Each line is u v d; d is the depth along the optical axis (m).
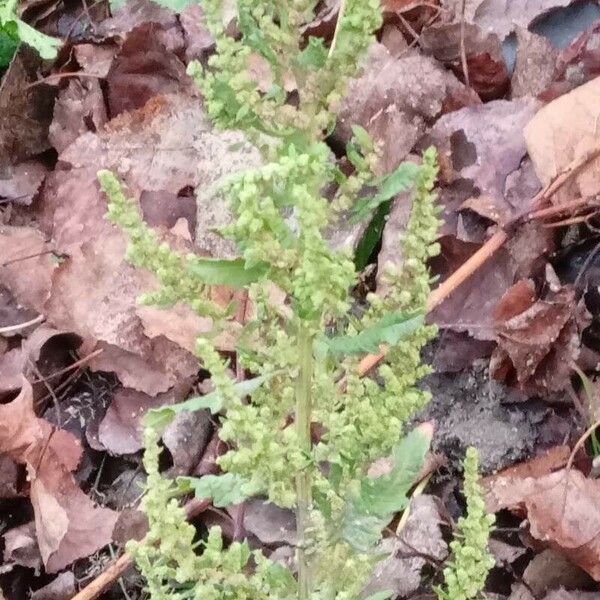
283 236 0.64
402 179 0.69
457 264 1.12
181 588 0.99
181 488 0.72
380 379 1.04
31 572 1.06
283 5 0.66
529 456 1.05
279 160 0.65
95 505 1.06
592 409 1.05
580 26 1.33
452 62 1.29
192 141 1.28
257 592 0.73
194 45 1.41
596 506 0.99
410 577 0.99
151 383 1.12
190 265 0.66
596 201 1.10
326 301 0.65
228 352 1.11
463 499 1.05
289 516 1.03
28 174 1.38
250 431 0.67
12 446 1.06
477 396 1.08
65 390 1.16
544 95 1.23
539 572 0.99
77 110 1.38
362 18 0.66
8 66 1.46
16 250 1.23
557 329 1.06
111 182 0.67
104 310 1.15
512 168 1.17
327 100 0.68
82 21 1.53
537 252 1.10
